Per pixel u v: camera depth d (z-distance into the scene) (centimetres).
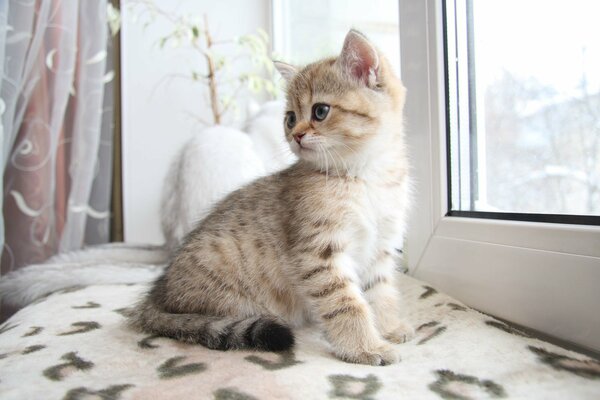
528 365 26
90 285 46
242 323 31
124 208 71
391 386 25
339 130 35
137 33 69
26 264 56
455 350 29
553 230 30
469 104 39
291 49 72
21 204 55
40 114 55
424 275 41
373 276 36
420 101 40
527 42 34
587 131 31
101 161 66
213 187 52
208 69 70
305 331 35
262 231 36
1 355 30
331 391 25
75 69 58
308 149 35
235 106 68
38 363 29
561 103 33
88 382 26
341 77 35
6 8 46
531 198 35
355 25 56
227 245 36
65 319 36
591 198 31
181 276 36
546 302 30
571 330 29
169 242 54
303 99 37
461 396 24
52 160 56
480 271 35
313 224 33
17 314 39
